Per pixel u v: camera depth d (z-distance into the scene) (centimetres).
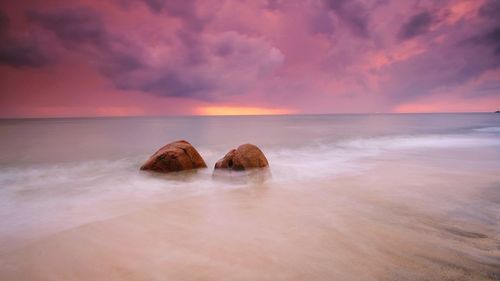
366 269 402
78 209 699
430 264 411
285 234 525
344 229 543
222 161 1057
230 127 5088
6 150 1912
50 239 518
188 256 447
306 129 4266
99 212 673
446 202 704
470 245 471
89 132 3738
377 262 420
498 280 368
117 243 498
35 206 727
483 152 1662
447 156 1538
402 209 655
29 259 448
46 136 3027
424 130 3731
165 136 3048
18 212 679
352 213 632
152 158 1124
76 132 3762
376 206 679
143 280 384
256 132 3641
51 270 417
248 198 761
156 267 416
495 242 481
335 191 823
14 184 991
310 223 576
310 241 494
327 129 4188
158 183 962
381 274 388
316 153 1773
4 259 450
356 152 1794
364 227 551
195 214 640
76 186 950
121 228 564
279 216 620
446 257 431
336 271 398
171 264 424
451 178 978
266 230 545
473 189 827
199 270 405
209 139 2722
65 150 1920
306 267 409
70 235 534
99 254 460
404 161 1395
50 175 1146
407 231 530
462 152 1680
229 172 1016
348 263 419
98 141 2500
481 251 449
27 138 2775
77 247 486
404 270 397
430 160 1412
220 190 855
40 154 1738
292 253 452
